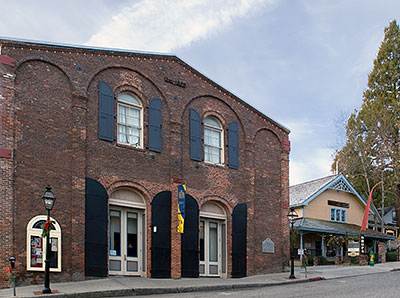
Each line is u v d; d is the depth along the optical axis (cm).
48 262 1555
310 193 3816
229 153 2481
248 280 2225
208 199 2348
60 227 1811
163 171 2197
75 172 1884
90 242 1886
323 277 2328
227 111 2531
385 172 4559
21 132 1772
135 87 2166
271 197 2655
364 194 4875
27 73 1830
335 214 3984
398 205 4766
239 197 2488
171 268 2141
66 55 1950
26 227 1727
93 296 1588
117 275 2020
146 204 2130
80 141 1919
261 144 2670
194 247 2245
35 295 1495
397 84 4778
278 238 2642
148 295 1692
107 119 2030
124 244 2067
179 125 2286
